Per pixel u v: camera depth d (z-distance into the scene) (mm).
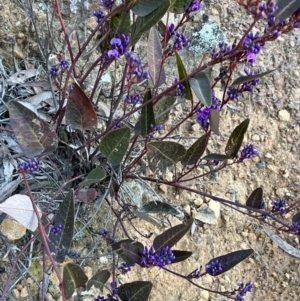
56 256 317
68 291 284
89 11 464
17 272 373
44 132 324
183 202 459
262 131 510
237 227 475
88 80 446
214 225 466
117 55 315
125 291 321
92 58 454
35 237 313
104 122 428
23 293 373
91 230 411
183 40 324
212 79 499
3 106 397
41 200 386
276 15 260
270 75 526
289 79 533
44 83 416
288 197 496
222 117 499
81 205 410
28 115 316
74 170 404
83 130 339
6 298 367
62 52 406
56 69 371
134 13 321
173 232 315
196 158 373
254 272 469
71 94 317
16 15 436
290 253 476
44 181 389
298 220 376
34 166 312
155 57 337
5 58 426
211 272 340
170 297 431
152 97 345
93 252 408
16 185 376
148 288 314
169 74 484
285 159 507
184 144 471
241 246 471
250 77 288
